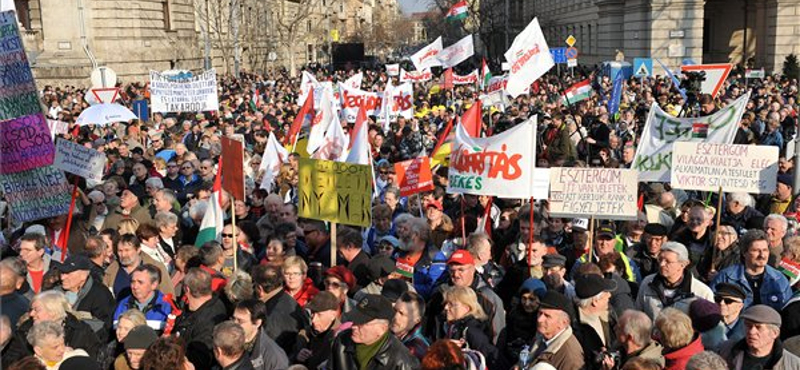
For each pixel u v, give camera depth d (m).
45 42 45.47
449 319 7.16
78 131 21.48
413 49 126.62
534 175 10.12
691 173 9.64
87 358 6.10
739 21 57.25
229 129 19.72
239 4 62.12
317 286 9.06
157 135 20.19
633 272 9.00
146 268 7.80
